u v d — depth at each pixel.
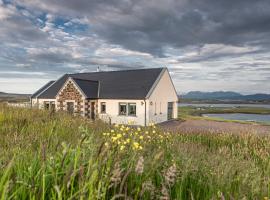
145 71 33.88
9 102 15.57
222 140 10.77
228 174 3.76
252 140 10.45
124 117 29.56
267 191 3.44
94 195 2.01
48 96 34.16
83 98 29.81
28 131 6.95
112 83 33.78
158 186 2.81
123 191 2.50
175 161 3.64
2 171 2.22
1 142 5.02
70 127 8.01
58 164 2.31
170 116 34.50
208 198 2.80
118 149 3.26
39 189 1.99
